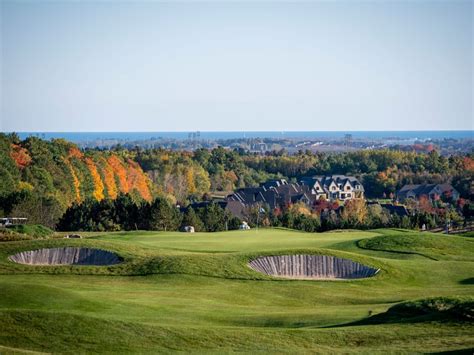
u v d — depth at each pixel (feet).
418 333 114.01
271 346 110.11
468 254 233.55
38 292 137.80
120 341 110.01
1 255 194.08
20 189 392.68
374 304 157.79
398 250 232.73
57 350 106.11
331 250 202.69
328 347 109.50
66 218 360.89
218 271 184.65
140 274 183.52
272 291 172.35
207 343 111.04
